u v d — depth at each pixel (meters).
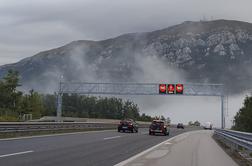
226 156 20.25
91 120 94.12
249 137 18.55
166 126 44.75
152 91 69.56
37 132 34.03
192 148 25.05
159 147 24.59
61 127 40.59
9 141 23.42
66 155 16.84
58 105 69.44
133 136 37.38
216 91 70.12
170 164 15.40
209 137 45.47
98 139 29.39
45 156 15.97
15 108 109.00
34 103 114.94
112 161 15.41
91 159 15.83
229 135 27.59
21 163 13.37
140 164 14.88
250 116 85.38
